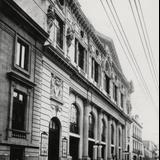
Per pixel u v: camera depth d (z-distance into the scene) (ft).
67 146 92.73
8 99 63.98
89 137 119.75
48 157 83.10
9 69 65.05
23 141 67.97
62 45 94.02
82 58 115.24
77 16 106.11
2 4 62.59
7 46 64.85
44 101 79.41
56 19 91.71
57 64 87.66
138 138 258.78
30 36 73.92
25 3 74.74
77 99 107.04
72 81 100.42
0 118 61.05
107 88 149.38
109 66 148.56
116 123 167.43
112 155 153.89
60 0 96.02
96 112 128.57
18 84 67.46
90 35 120.47
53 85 85.20
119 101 171.01
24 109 70.44
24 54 72.69
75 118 108.27
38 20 80.23
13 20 66.95
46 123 79.92
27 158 68.85
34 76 74.64
